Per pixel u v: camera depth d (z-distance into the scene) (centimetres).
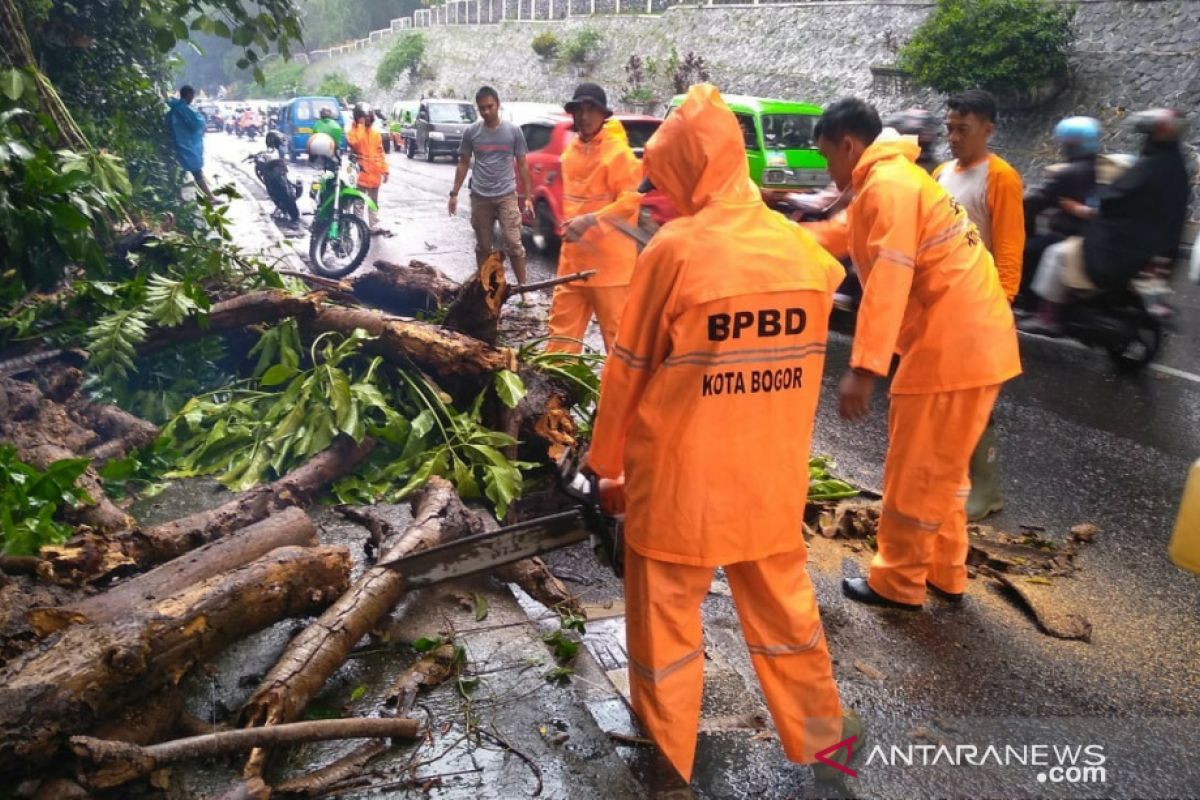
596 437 269
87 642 243
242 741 244
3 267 564
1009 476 564
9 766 220
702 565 255
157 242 670
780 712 276
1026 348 852
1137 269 741
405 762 268
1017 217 491
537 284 528
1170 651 377
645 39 3045
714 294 244
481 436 459
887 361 322
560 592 372
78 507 376
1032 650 375
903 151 346
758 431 254
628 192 551
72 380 506
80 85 1051
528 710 293
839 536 477
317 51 6631
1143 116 741
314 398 472
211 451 487
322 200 1056
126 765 228
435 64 4553
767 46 2500
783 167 1230
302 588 303
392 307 755
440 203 1680
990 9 1662
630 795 260
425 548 351
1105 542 477
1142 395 720
